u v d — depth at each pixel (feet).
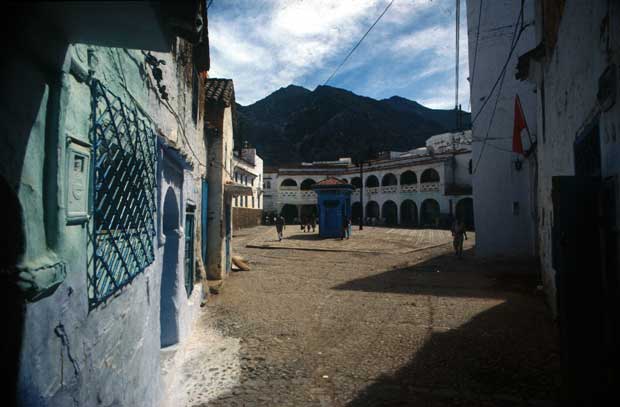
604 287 10.65
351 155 306.14
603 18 11.07
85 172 7.18
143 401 11.01
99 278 7.80
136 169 10.40
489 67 49.26
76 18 5.45
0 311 4.88
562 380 11.25
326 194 82.58
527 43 47.78
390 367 16.11
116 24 5.66
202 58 24.02
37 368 5.33
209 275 32.53
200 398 13.76
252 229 119.75
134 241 10.34
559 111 20.27
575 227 11.05
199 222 26.91
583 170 15.14
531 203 46.42
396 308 25.48
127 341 9.63
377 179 147.64
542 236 29.09
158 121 14.26
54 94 5.97
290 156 332.39
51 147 5.91
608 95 10.28
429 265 45.24
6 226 4.97
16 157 4.97
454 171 119.34
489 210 49.06
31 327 5.17
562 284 11.06
